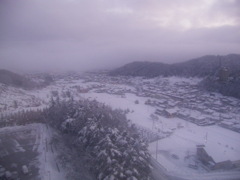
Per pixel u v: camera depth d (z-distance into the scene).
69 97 129.38
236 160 55.44
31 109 103.50
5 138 73.12
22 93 135.12
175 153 61.59
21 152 63.53
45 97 134.50
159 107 109.12
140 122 87.44
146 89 156.00
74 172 52.47
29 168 55.19
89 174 50.75
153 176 49.19
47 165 56.41
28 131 79.38
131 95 144.88
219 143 66.25
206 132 76.69
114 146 48.22
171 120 91.31
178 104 111.12
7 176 51.19
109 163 43.47
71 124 72.69
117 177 40.41
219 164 53.75
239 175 50.81
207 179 49.00
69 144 66.50
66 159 58.56
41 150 64.56
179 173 51.62
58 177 51.25
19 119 86.94
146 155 50.38
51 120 86.25
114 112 87.25
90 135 60.41
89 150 58.00
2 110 99.94
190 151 62.84
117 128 66.19
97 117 72.31
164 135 73.94
